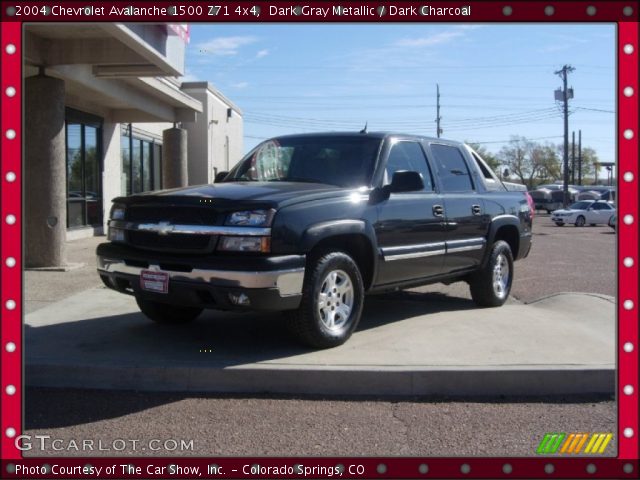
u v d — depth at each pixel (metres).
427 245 6.70
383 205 6.17
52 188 10.46
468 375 5.15
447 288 9.73
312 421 4.59
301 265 5.30
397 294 9.04
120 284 5.84
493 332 6.43
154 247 5.55
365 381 5.11
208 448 4.14
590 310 7.52
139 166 21.47
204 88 25.94
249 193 5.53
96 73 12.49
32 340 6.02
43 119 10.32
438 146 7.48
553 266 13.80
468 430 4.48
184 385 5.17
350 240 6.01
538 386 5.19
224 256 5.19
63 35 10.31
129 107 17.25
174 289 5.32
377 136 6.67
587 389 5.21
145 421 4.55
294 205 5.38
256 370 5.14
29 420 4.54
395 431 4.45
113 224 5.96
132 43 9.25
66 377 5.21
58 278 9.65
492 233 7.79
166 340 6.09
